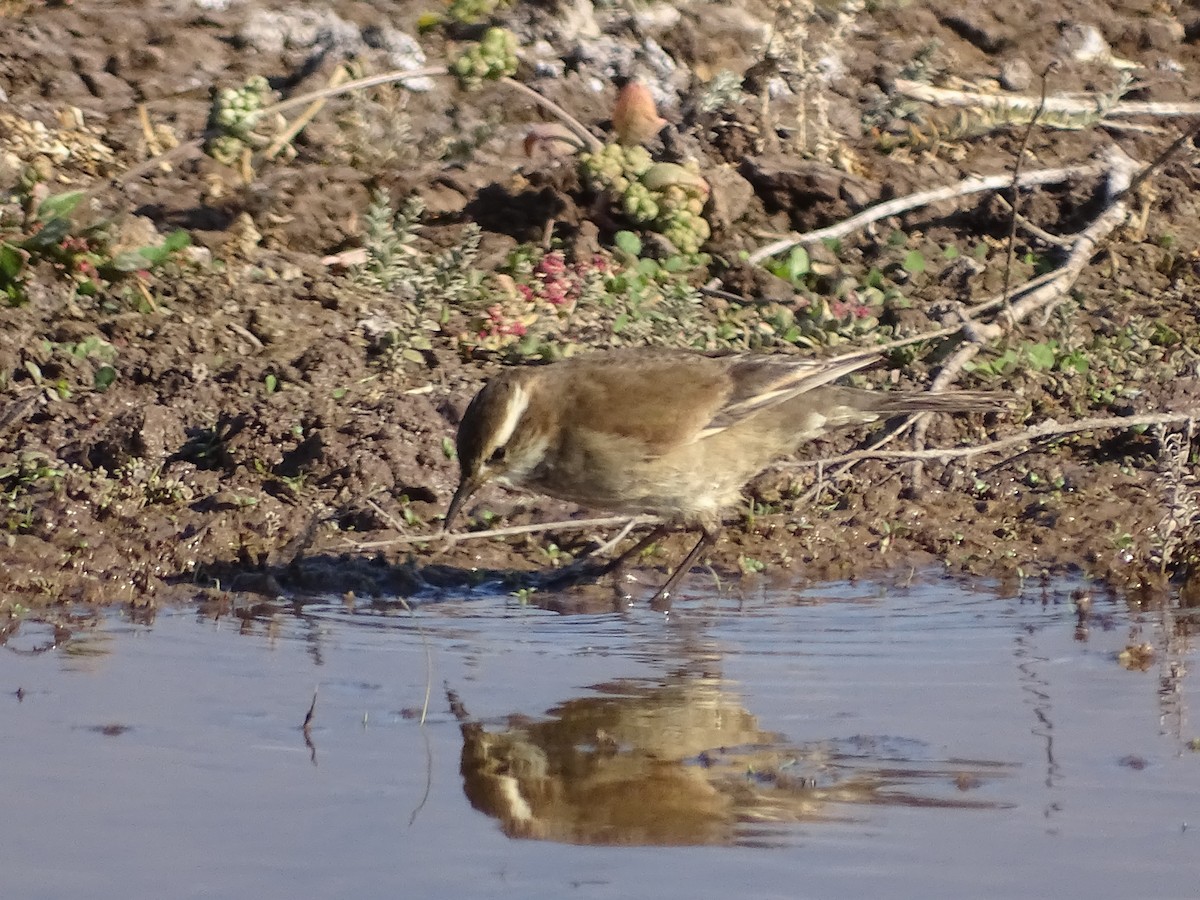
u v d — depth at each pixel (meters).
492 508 20.36
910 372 23.53
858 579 18.89
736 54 30.06
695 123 28.19
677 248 25.97
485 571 19.08
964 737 13.54
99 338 23.14
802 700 14.62
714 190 26.59
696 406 18.12
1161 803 12.14
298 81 28.41
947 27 32.19
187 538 19.05
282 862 10.99
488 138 27.59
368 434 20.86
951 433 22.14
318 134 27.23
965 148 29.16
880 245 26.84
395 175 26.70
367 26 29.25
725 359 18.91
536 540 19.89
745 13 30.61
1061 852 11.22
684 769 12.88
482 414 17.84
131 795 12.21
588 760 13.06
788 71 29.17
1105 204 27.56
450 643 16.39
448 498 20.34
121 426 20.72
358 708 14.27
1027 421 22.47
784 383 18.62
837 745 13.41
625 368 18.44
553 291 24.56
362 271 25.03
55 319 23.41
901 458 19.86
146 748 13.22
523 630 16.97
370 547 18.75
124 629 16.67
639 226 26.44
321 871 10.85
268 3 29.44
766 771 12.80
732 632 16.84
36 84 27.62
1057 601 17.97
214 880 10.71
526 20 29.64
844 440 21.94
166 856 11.10
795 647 16.31
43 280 23.98
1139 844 11.38
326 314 23.95
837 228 26.50
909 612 17.56
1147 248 27.08
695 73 29.56
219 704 14.37
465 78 26.50
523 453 18.08
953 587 18.53
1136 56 32.53
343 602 17.89
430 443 20.88
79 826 11.61
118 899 10.40
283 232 25.72
